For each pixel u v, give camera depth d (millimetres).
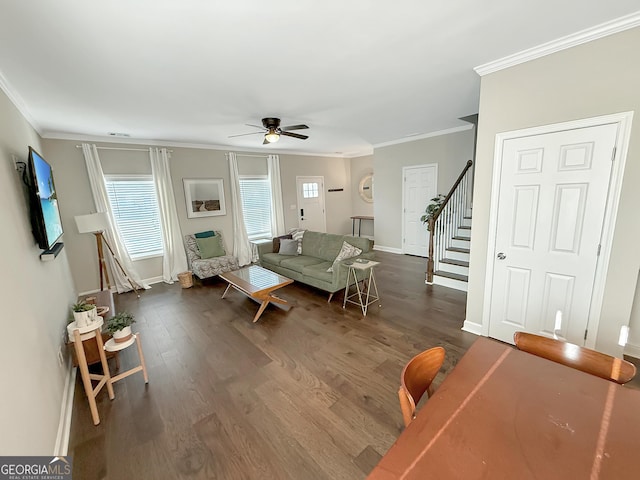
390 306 3652
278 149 6656
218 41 1869
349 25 1770
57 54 1904
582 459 834
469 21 1785
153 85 2506
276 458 1602
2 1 1366
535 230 2402
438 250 4539
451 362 2434
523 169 2391
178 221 5234
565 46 2045
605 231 2078
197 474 1523
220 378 2332
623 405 1037
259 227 6590
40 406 1541
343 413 1912
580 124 2080
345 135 5266
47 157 3975
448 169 5340
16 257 1691
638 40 1811
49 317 2152
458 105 3521
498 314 2727
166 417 1932
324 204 8008
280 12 1600
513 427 956
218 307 3855
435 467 828
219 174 5789
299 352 2674
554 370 1255
